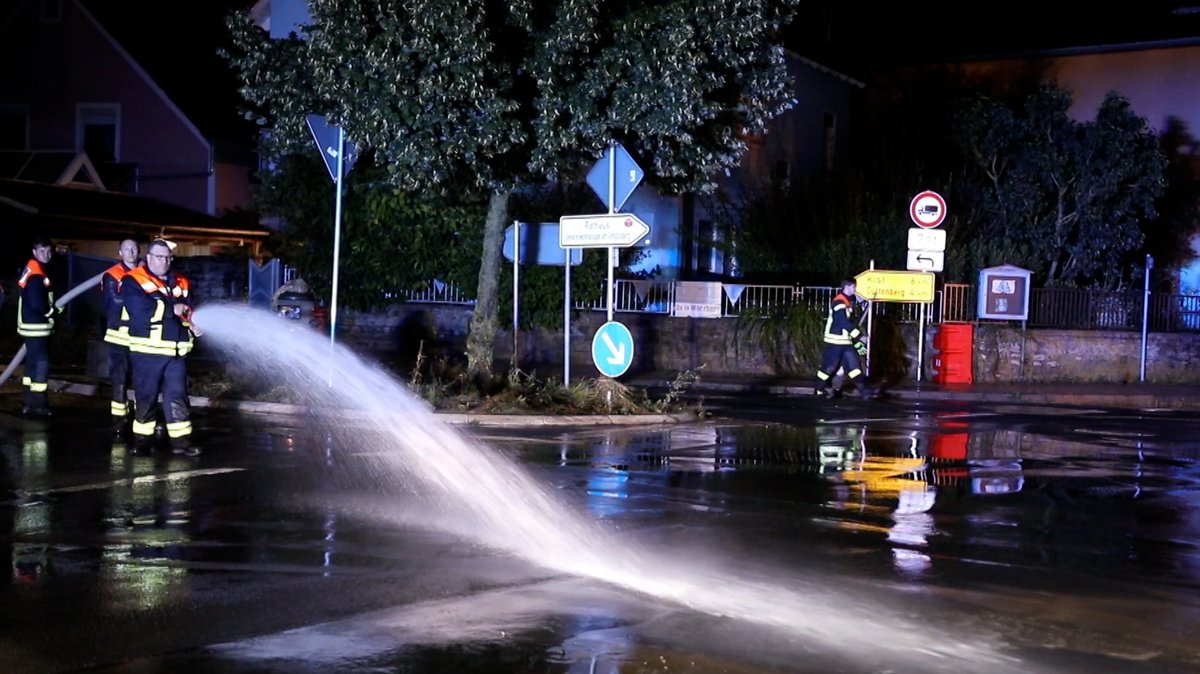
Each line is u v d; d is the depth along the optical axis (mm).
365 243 23875
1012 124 26875
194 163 33531
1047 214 26906
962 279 24547
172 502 9547
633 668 5914
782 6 17578
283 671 5742
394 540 8445
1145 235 28562
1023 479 11797
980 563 8219
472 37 14438
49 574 7320
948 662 6129
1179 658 6293
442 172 15703
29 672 5621
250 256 27000
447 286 24891
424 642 6230
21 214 26625
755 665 6004
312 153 20375
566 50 15039
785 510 9875
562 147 15773
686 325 24297
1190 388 23062
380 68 15078
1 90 34938
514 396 16172
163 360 11641
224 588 7105
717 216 28938
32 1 34656
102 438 12672
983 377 23453
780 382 22422
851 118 34969
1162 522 9812
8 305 23125
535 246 17234
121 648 5988
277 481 10555
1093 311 24219
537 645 6227
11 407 15000
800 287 23766
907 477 11734
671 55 15328
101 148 34500
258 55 17609
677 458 12625
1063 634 6652
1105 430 16328
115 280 12594
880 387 21578
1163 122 30547
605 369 16406
